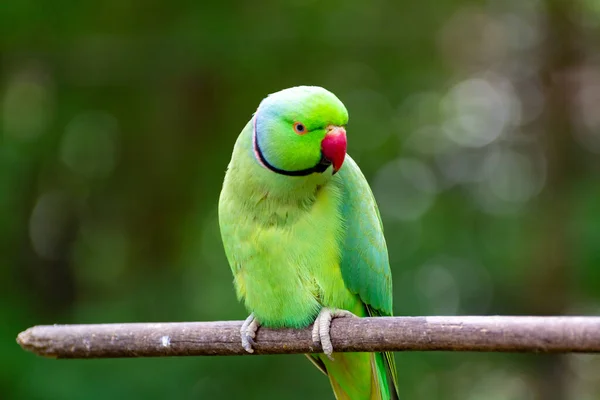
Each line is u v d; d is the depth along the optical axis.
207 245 16.61
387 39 18.28
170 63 17.23
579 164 18.80
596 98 19.02
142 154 18.08
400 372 15.65
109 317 15.41
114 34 17.42
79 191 18.20
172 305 15.52
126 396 13.60
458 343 5.91
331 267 7.16
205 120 17.92
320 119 6.58
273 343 7.05
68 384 13.64
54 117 17.39
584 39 18.98
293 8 17.58
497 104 20.08
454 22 19.17
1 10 16.31
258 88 17.62
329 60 18.03
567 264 16.86
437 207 18.47
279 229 7.03
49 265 18.06
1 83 17.39
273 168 6.82
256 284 7.12
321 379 14.53
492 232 17.80
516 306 17.39
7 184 15.88
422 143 19.00
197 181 17.58
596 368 18.89
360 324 6.60
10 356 14.46
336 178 7.29
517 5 19.36
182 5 17.16
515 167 19.59
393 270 16.97
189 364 14.19
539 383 18.09
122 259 18.11
